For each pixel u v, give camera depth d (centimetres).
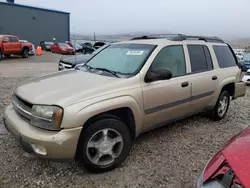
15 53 2067
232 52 551
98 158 301
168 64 381
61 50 2895
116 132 310
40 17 3516
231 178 174
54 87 309
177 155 358
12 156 336
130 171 313
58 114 265
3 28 3161
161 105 362
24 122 291
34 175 297
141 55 365
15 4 3219
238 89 544
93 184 285
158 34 461
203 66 450
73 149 273
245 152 190
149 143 394
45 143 263
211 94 462
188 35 449
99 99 290
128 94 316
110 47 435
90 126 288
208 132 453
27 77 1048
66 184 283
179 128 465
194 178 303
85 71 381
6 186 274
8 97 641
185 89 396
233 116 566
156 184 289
